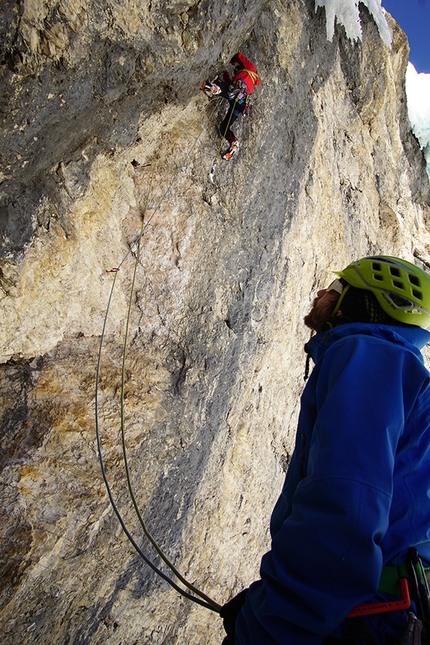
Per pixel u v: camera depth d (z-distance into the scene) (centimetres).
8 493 239
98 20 218
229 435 405
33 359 283
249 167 416
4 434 254
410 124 1035
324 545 90
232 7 311
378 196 809
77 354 299
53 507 248
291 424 532
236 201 406
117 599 290
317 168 529
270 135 438
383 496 92
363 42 686
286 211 464
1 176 233
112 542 275
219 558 398
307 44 504
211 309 386
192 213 373
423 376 106
